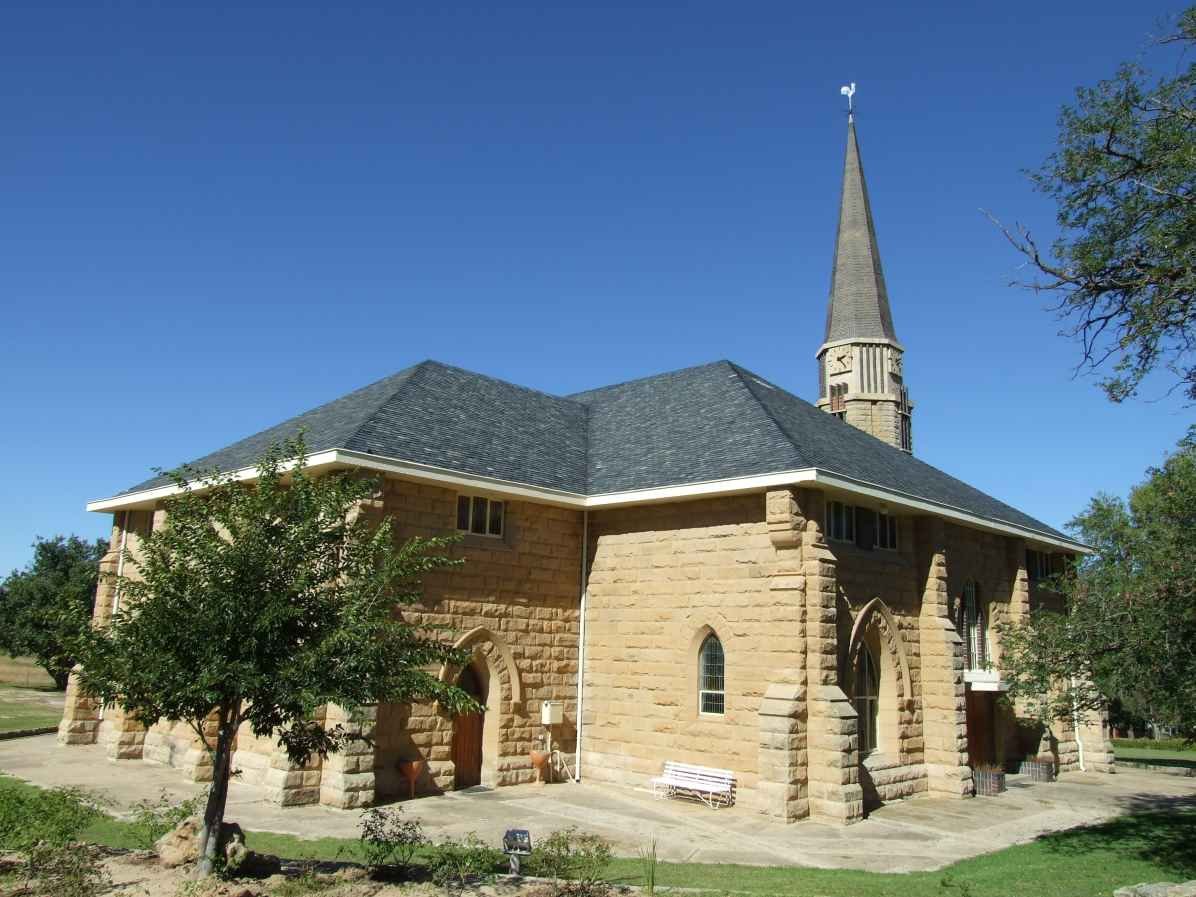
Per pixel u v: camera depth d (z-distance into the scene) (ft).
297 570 33.19
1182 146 38.93
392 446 61.57
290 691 30.89
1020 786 77.51
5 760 72.54
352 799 54.60
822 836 52.70
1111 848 50.65
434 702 61.57
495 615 66.28
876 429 186.29
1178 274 39.83
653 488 66.74
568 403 92.27
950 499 81.35
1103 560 52.90
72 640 31.37
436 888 32.14
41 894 28.94
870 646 69.77
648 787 64.90
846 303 194.18
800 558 60.03
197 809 46.01
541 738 68.08
